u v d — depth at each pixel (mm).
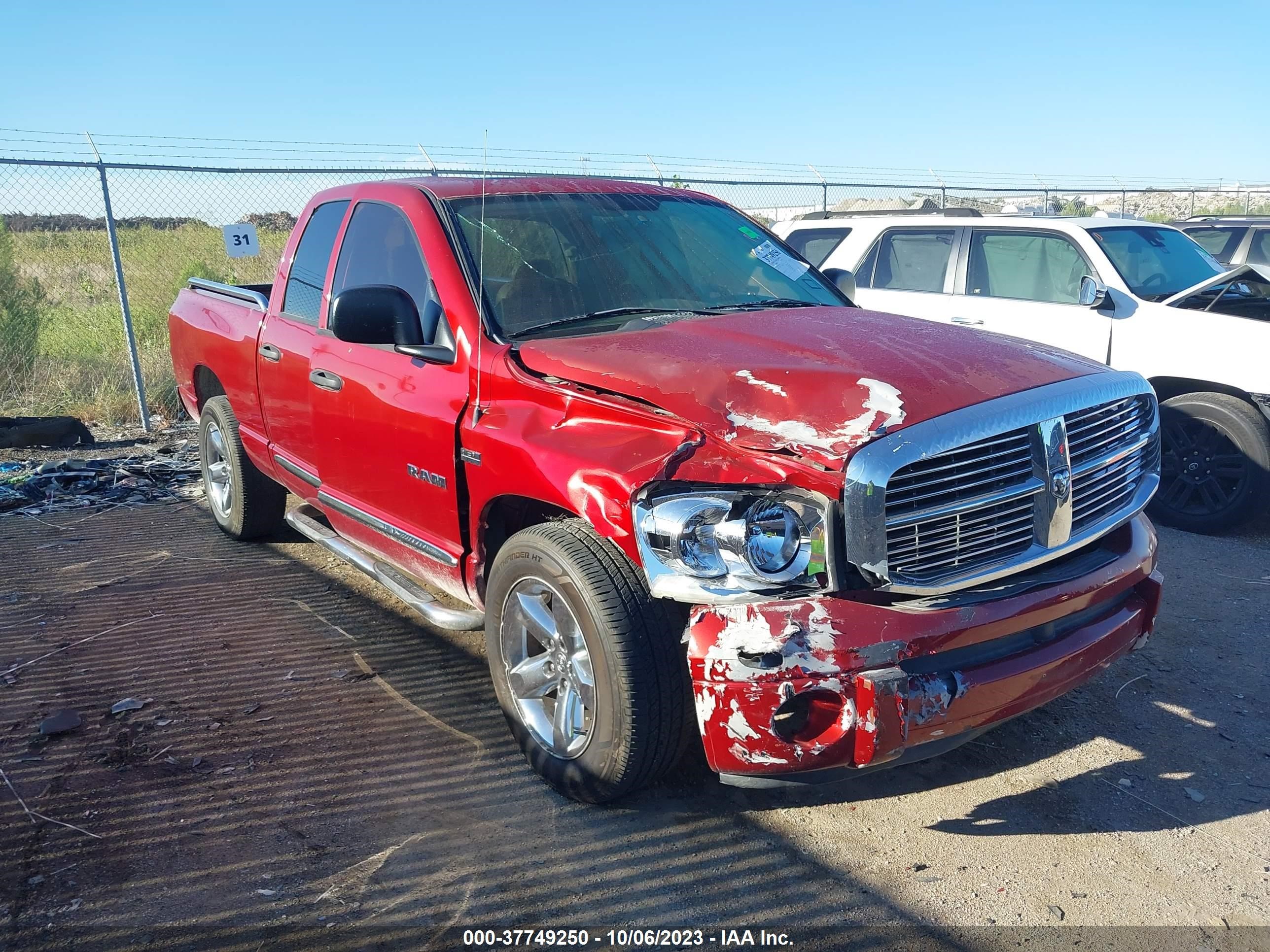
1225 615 4590
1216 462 5766
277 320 4570
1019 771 3273
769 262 4168
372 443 3734
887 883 2695
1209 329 5820
